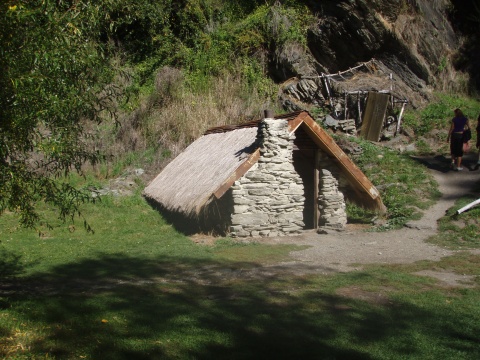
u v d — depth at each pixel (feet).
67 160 19.67
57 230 43.24
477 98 76.64
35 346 17.11
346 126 66.03
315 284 26.21
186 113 67.21
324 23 75.05
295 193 41.65
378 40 73.82
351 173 42.88
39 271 30.60
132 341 17.78
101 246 38.01
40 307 21.70
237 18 83.87
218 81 74.18
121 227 44.78
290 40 75.82
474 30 83.30
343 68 76.59
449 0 82.99
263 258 33.30
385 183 51.31
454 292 24.57
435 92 75.72
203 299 23.57
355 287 25.41
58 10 18.92
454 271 28.89
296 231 41.81
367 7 71.87
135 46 83.35
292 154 43.68
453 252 33.81
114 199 52.80
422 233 39.55
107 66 21.68
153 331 18.84
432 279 26.96
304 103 71.82
